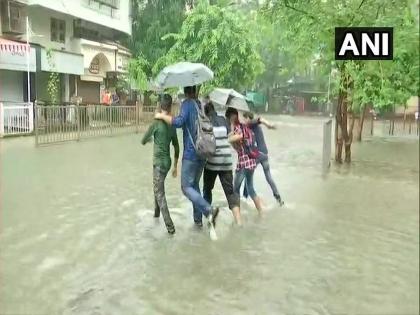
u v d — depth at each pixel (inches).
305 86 1540.4
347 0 301.9
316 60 434.3
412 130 782.5
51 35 889.5
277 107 1547.7
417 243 230.5
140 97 894.4
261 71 773.9
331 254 219.3
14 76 805.2
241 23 726.5
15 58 759.7
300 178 402.6
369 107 696.4
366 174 416.5
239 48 722.8
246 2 748.0
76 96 885.8
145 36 883.4
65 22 922.1
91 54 969.5
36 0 818.2
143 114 786.8
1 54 739.4
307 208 299.7
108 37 1026.1
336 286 185.3
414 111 783.1
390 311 162.4
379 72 286.0
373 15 282.5
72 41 942.4
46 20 874.1
